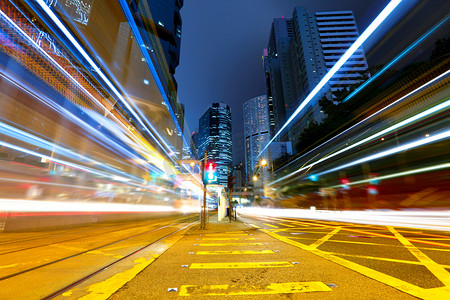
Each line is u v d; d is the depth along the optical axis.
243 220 20.11
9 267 4.48
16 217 11.30
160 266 4.55
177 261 4.97
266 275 3.95
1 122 15.02
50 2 38.62
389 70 33.28
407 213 20.38
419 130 27.00
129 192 24.56
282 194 61.44
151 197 28.52
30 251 6.10
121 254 5.70
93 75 31.86
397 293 3.06
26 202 12.04
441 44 25.59
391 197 29.12
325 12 104.38
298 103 104.12
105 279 3.75
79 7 46.69
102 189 20.25
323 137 43.94
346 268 4.35
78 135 23.91
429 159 25.03
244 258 5.24
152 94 94.94
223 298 2.94
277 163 68.69
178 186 37.47
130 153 33.59
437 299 2.83
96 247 6.69
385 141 32.53
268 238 8.52
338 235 9.27
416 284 3.42
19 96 17.58
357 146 36.78
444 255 5.44
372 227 12.46
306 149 48.97
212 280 3.69
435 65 26.09
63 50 27.59
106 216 18.42
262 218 23.62
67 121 22.73
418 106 27.62
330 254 5.62
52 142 19.34
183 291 3.20
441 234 9.30
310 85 92.62
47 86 21.34
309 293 3.09
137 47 88.69
